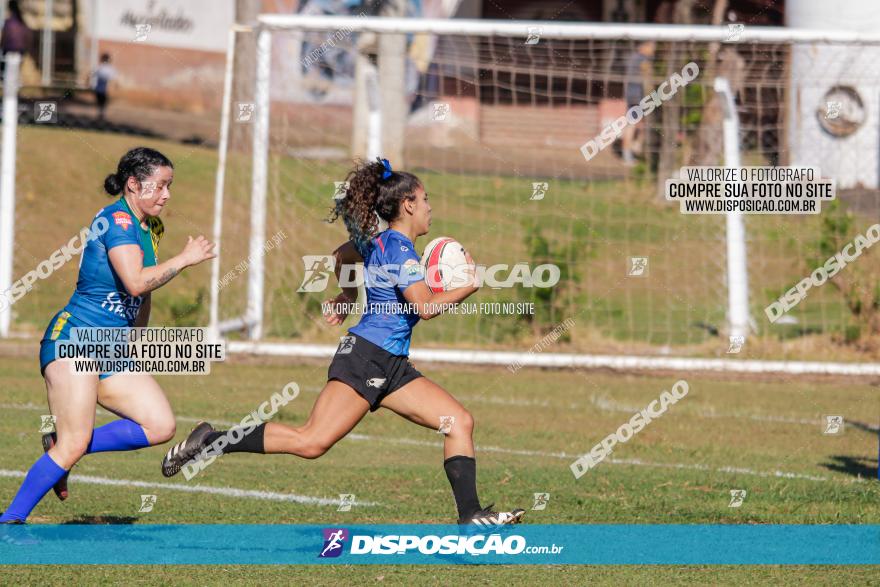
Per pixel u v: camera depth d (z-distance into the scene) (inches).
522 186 2778.1
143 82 3725.4
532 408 1469.0
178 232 2399.1
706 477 1090.7
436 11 3656.5
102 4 3688.5
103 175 2721.5
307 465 1129.4
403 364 807.1
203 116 3681.1
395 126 3029.0
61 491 847.7
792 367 1720.0
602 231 2447.1
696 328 2017.7
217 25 3762.3
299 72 3535.9
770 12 3250.5
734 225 1884.8
